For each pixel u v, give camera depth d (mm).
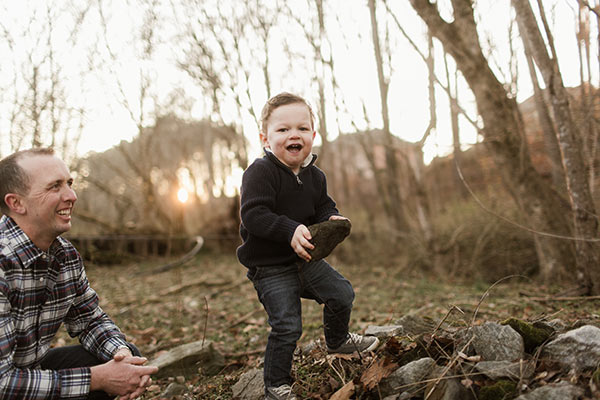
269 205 2107
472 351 2080
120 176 13219
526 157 5695
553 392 1632
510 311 3984
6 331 1666
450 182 11508
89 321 2092
